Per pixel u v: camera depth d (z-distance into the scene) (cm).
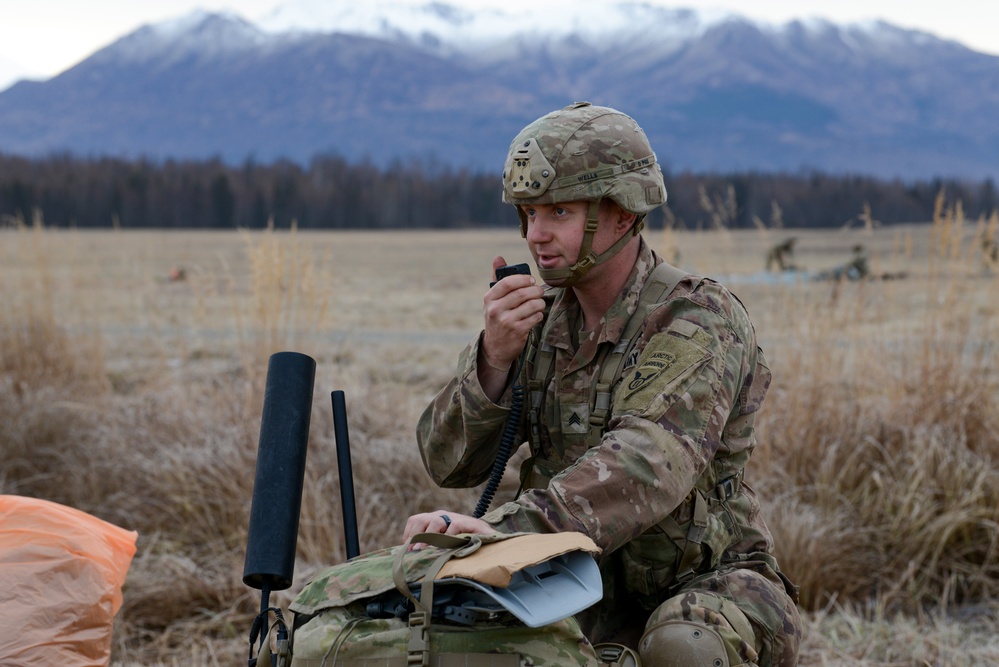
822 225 9550
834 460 566
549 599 192
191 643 433
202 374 826
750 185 10394
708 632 222
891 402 609
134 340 1175
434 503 550
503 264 246
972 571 500
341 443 250
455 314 1909
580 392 244
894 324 688
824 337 628
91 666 259
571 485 214
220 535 541
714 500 249
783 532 491
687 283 244
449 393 257
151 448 627
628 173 234
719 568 248
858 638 427
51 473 622
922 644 412
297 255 705
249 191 12269
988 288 632
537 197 232
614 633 255
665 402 221
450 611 197
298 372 240
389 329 1627
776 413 602
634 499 213
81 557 270
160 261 3284
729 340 234
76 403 715
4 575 257
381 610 202
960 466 532
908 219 9862
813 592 484
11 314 821
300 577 475
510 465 486
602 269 244
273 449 228
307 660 197
